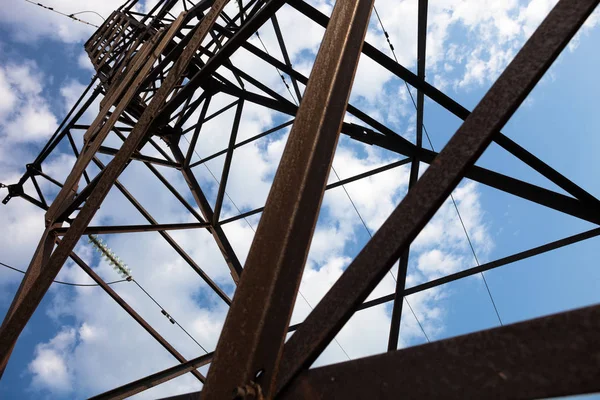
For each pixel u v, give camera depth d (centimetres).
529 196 550
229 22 874
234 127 909
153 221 898
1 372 462
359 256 195
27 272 615
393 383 154
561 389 122
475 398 135
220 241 902
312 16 560
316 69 269
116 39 1373
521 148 546
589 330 125
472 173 581
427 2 631
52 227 695
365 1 295
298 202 218
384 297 663
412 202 189
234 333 199
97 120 867
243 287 211
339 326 183
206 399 190
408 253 644
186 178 1007
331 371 173
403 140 693
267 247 215
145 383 615
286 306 200
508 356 135
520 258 580
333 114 247
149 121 571
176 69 609
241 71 822
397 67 580
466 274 603
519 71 188
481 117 188
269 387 181
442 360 147
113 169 550
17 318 483
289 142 246
